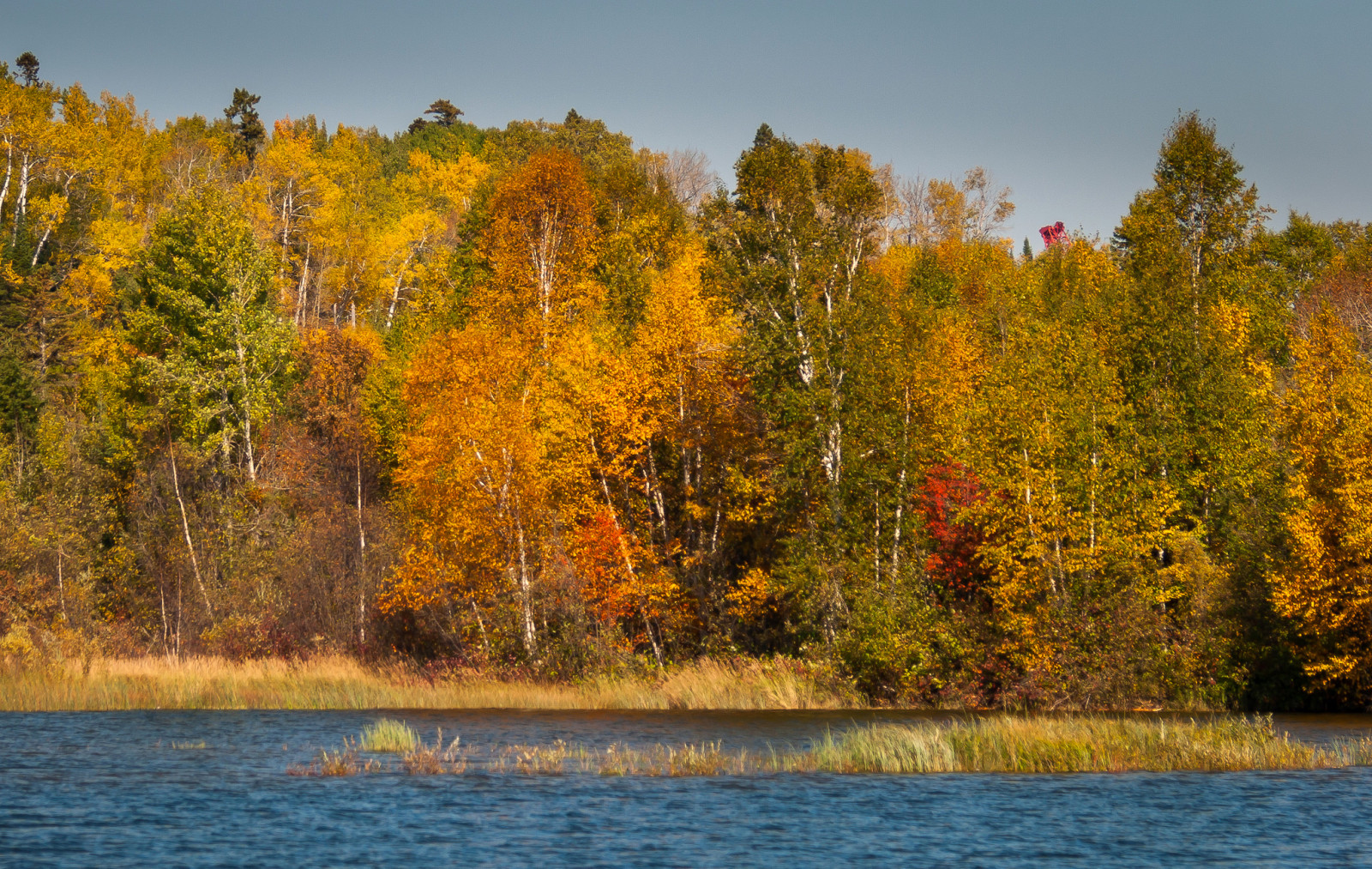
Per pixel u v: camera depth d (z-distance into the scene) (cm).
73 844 2203
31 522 7312
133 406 8175
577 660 5675
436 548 5950
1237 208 6706
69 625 6975
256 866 2047
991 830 2367
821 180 6031
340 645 6562
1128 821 2456
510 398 5872
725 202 6009
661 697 5100
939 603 5572
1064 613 4922
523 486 5759
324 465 7412
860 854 2156
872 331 5744
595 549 5781
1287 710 4831
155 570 7331
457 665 5881
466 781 2936
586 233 8250
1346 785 2917
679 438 6109
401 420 7375
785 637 5984
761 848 2200
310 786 2859
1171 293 6019
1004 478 5022
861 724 4281
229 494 7788
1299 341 5906
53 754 3422
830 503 5547
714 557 6038
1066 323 6344
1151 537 5106
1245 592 5069
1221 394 5656
